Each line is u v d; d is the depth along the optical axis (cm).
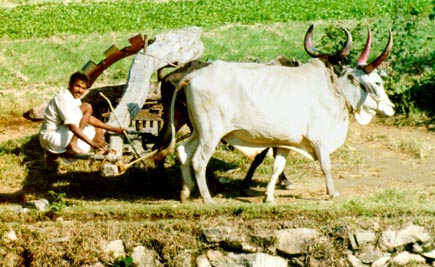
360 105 1870
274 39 3684
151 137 2034
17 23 4356
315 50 1875
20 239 1650
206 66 1780
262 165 2130
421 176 2059
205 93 1742
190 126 1872
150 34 3994
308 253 1656
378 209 1702
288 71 1808
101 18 4509
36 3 5216
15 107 2678
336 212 1686
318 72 1827
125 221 1694
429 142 2336
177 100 1834
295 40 3647
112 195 1927
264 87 1769
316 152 1812
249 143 1798
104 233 1658
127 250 1653
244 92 1752
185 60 2020
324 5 4659
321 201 1759
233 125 1767
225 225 1666
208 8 4744
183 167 1784
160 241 1653
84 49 3606
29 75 3152
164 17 4478
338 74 1856
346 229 1661
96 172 2105
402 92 2586
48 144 1777
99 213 1709
